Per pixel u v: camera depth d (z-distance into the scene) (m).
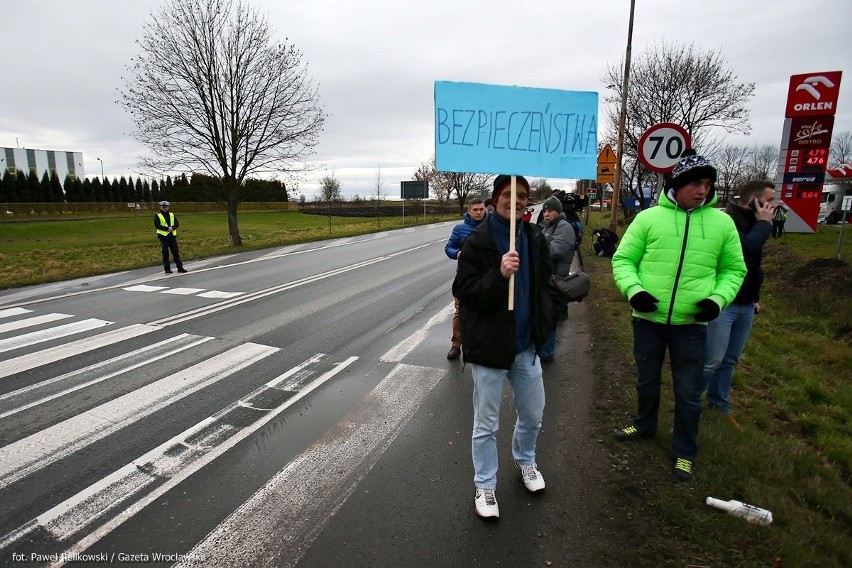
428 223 39.06
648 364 3.16
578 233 6.50
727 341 3.40
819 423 3.92
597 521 2.61
